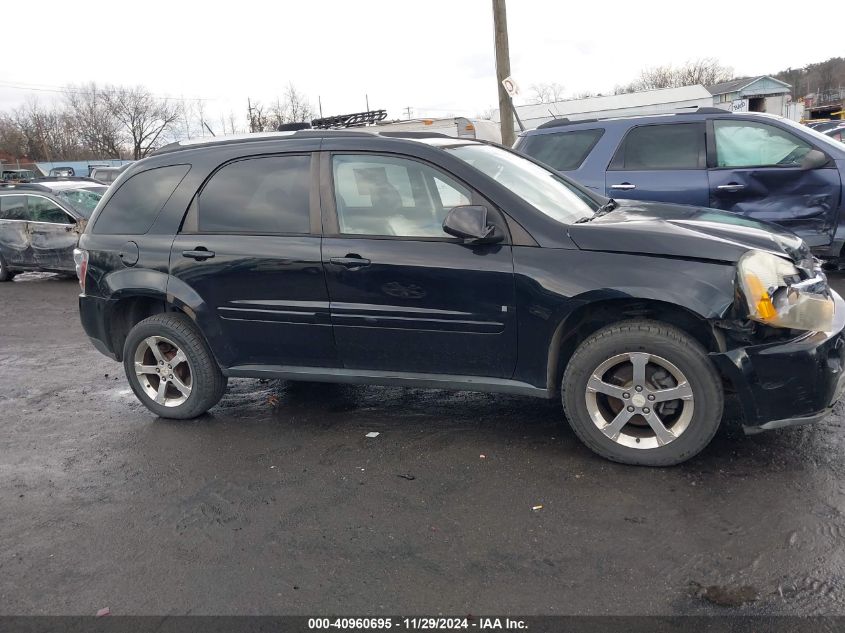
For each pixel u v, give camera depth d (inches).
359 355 158.1
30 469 158.2
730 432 149.4
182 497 139.6
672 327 131.6
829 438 143.7
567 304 135.2
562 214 148.0
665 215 155.5
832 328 128.8
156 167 176.9
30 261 422.6
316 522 126.1
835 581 99.8
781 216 262.2
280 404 188.7
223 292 165.2
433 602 102.0
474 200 144.7
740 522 116.0
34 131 2805.1
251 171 165.5
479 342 146.0
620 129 284.0
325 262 153.6
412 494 133.8
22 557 121.3
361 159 155.5
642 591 101.0
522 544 114.7
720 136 269.7
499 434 158.4
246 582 109.7
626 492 128.5
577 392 139.4
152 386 185.2
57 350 266.7
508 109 588.1
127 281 174.4
